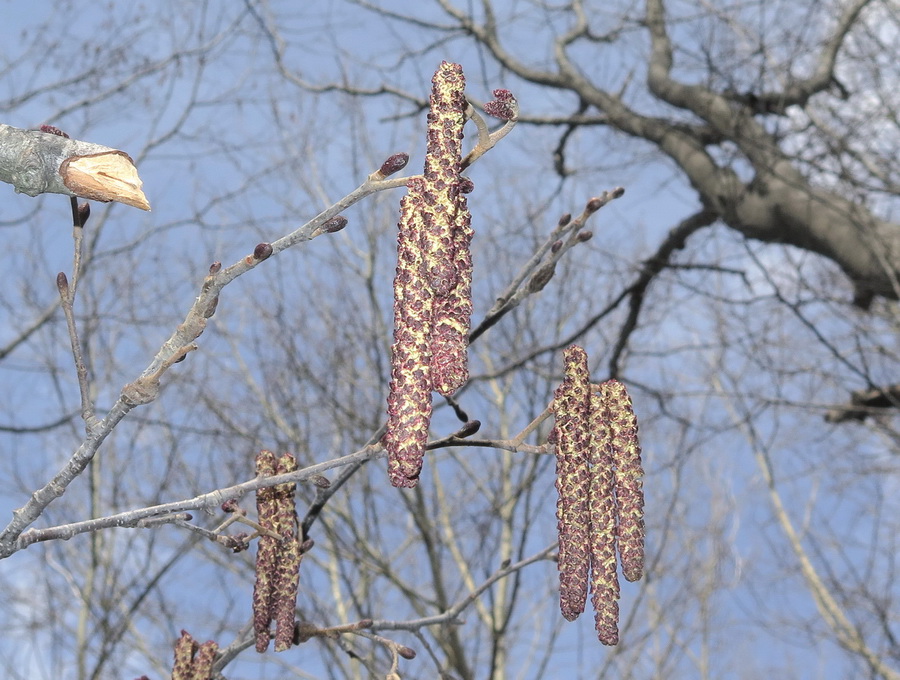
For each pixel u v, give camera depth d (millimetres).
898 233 7988
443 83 2158
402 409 1984
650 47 10234
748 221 8773
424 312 2029
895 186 7992
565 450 2535
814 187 8664
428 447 2934
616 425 2576
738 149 8703
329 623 8031
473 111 2170
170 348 2357
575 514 2488
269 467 3301
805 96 8430
